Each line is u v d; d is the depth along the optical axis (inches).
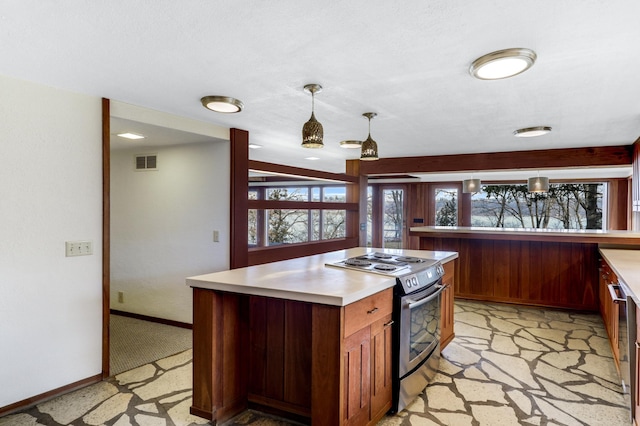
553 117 126.0
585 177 291.0
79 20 62.8
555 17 60.7
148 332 148.4
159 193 159.6
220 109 111.3
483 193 339.9
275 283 81.0
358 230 227.6
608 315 137.2
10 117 89.4
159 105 114.4
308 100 108.5
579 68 82.6
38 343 94.7
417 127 142.3
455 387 102.7
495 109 117.0
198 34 68.0
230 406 87.4
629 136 156.0
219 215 146.9
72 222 101.0
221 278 86.7
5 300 89.3
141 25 64.6
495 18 61.3
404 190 359.3
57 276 98.1
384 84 94.3
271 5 57.9
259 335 89.2
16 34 67.7
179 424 84.0
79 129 102.1
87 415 88.2
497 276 198.1
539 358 123.1
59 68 84.5
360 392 76.9
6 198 89.1
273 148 192.2
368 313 79.0
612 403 94.1
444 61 79.5
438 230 207.5
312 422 74.0
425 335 101.1
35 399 93.9
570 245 184.4
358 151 201.3
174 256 156.4
